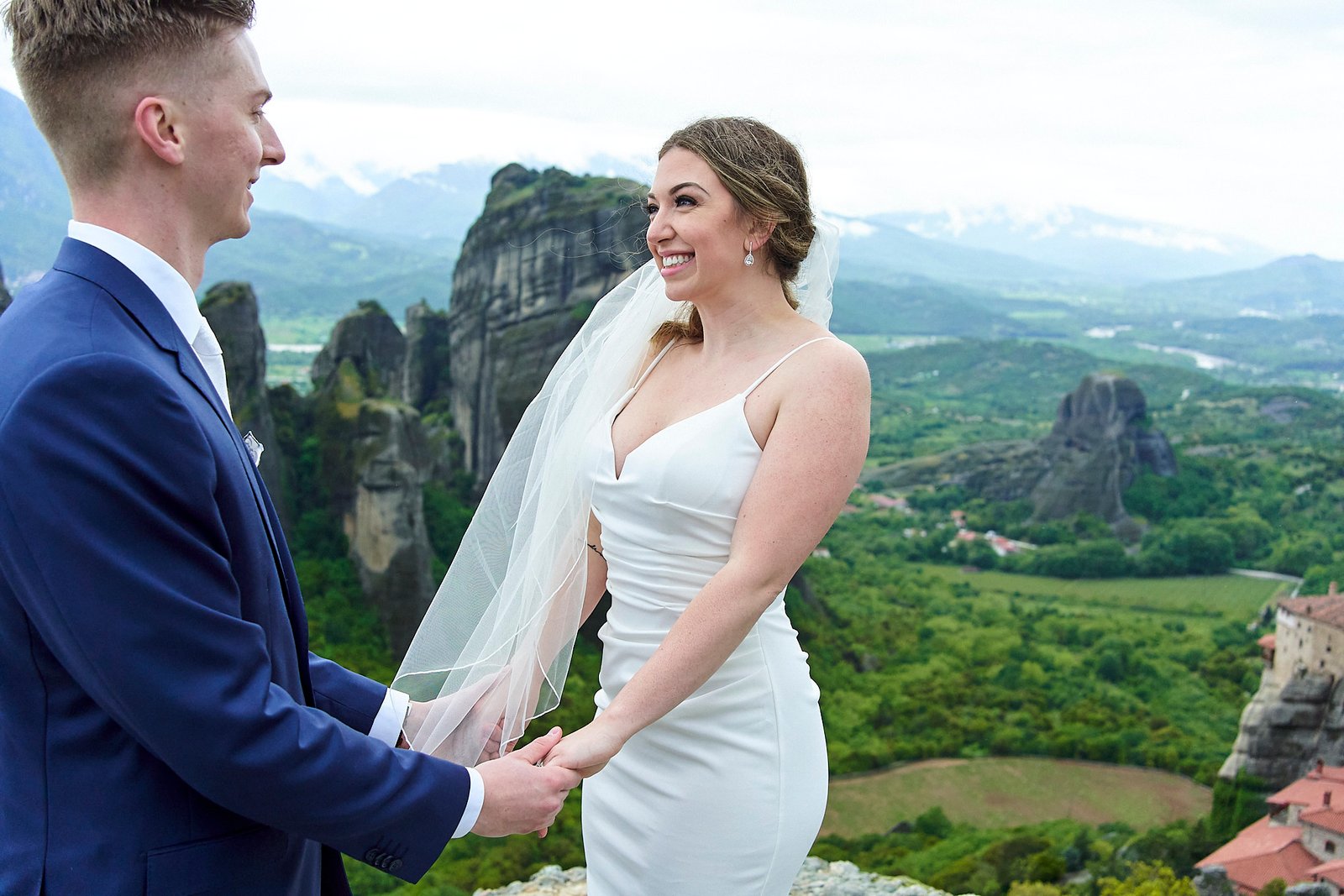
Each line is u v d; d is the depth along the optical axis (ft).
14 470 4.36
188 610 4.58
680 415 6.82
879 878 15.30
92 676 4.49
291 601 5.67
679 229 6.50
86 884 4.74
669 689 6.10
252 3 5.16
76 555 4.37
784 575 6.24
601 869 7.29
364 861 5.29
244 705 4.69
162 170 4.97
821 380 6.33
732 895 6.89
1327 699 107.65
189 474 4.69
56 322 4.64
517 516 8.01
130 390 4.55
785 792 6.97
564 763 5.84
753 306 6.76
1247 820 106.63
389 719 6.81
